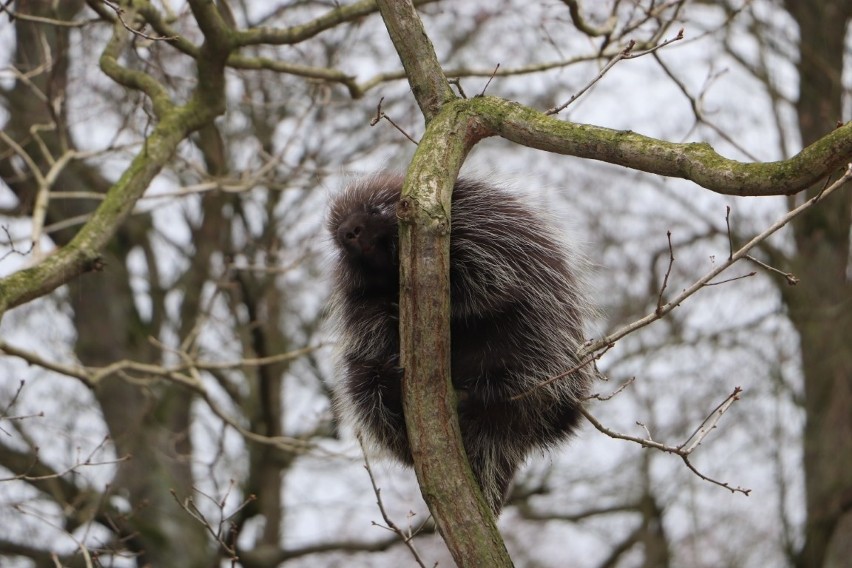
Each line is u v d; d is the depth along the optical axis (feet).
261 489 31.27
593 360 11.29
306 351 22.29
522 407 13.75
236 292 33.40
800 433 36.58
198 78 16.47
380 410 14.39
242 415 34.71
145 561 30.63
